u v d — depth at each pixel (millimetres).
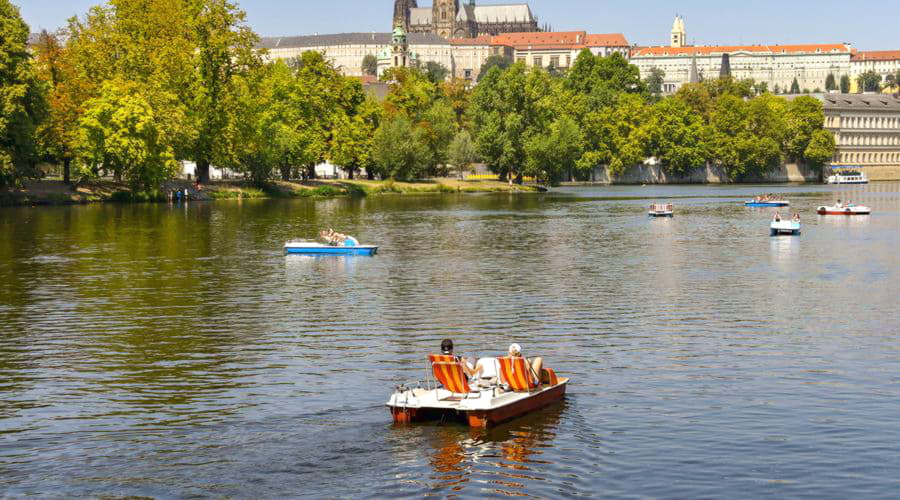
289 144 149250
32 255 66938
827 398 29375
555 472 23219
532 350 36406
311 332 39906
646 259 67000
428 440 25438
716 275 58438
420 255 69375
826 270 60938
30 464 23781
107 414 27812
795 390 30328
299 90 158125
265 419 27203
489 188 182250
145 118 119125
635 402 28953
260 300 48531
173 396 29703
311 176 171625
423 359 34719
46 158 132500
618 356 35250
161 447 24938
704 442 25281
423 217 108188
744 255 70125
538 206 132375
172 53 126812
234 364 33969
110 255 67312
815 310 45438
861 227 98000
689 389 30438
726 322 42281
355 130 165625
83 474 23125
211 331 40125
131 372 32781
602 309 45688
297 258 66750
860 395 29703
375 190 166125
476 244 77688
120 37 128875
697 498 21688
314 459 24062
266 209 118938
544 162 183500
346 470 23359
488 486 22375
